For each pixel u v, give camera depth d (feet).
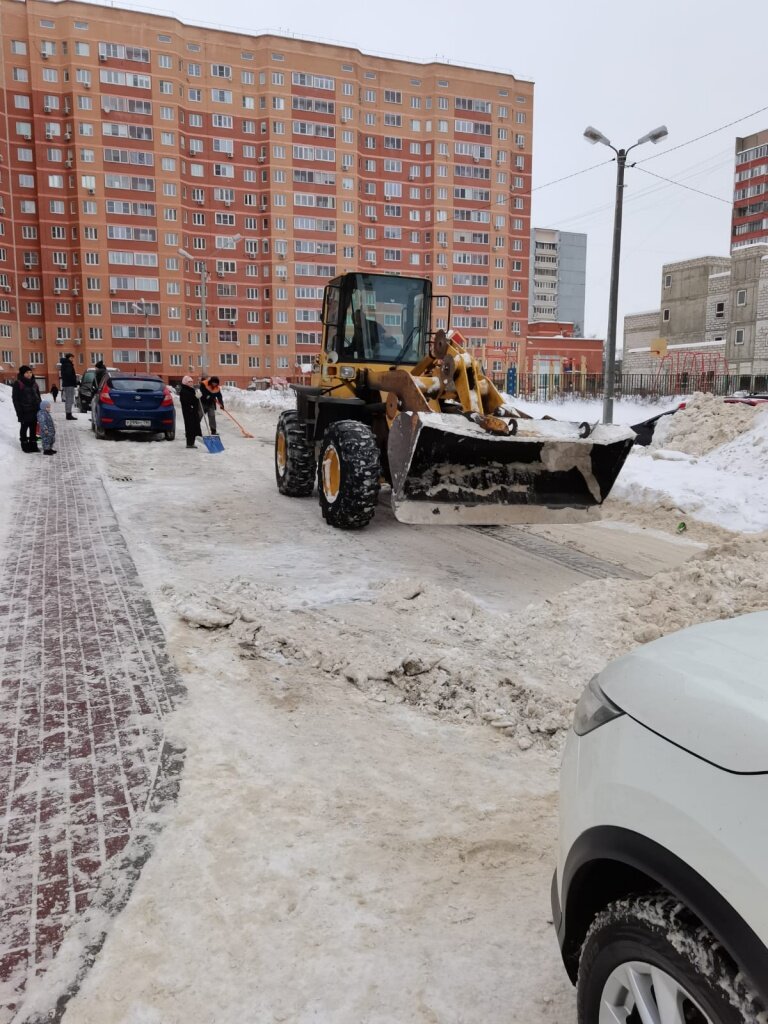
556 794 9.68
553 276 450.71
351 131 223.51
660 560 21.95
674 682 4.98
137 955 6.91
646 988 4.50
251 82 214.90
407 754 10.63
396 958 6.84
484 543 23.81
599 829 4.83
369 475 23.50
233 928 7.22
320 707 12.02
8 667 13.34
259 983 6.58
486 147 238.27
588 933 4.98
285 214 219.20
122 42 199.82
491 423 19.40
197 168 213.66
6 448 42.09
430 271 237.25
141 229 206.59
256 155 217.97
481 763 10.44
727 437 39.83
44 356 208.74
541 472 20.93
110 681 12.78
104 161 201.67
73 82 197.57
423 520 19.51
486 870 8.10
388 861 8.23
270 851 8.38
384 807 9.27
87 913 7.43
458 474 20.08
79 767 10.13
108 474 36.29
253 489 33.17
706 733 4.41
